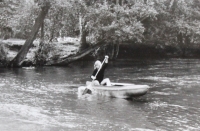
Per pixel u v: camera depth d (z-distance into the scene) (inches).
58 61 949.2
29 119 304.5
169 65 989.2
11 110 338.6
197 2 1512.1
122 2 1046.4
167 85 543.5
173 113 336.8
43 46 941.2
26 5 879.1
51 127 279.6
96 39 1069.1
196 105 378.9
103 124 291.6
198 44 1502.2
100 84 456.8
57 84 541.3
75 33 1396.4
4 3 912.3
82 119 308.0
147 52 1440.7
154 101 402.3
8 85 521.0
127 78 643.5
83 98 415.8
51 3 828.6
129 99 413.7
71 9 897.5
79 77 650.2
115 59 1228.5
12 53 1040.8
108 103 385.1
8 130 268.8
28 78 622.2
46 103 379.9
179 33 1375.5
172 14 1355.8
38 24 874.8
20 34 1300.4
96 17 951.0
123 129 277.4
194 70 825.5
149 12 978.1
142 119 310.8
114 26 916.6
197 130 276.7
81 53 973.8
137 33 967.6
